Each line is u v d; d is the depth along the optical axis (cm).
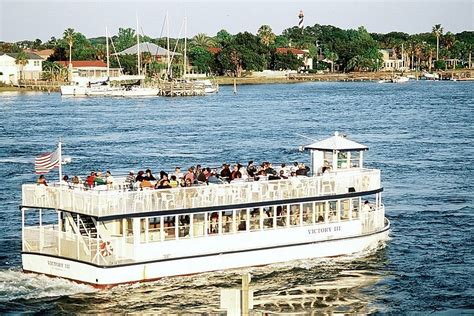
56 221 15100
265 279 11262
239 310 6034
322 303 10394
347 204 12369
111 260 10650
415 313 10125
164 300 10319
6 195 17750
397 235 13862
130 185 11525
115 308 10062
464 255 12625
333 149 12581
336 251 12181
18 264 11950
